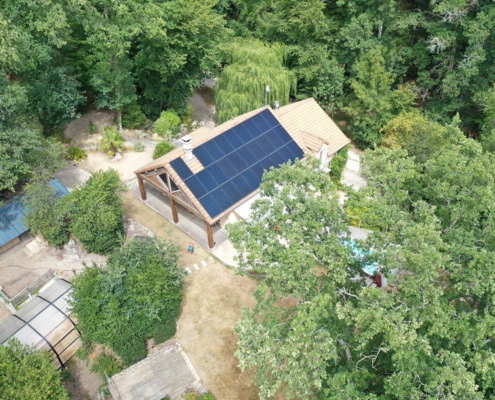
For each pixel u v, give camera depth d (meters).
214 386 27.45
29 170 33.09
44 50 37.56
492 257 19.58
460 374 17.73
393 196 23.91
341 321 21.84
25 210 34.25
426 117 43.84
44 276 31.98
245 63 45.66
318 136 40.41
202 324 30.50
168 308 28.30
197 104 57.22
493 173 23.31
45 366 23.05
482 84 45.62
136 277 27.69
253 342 20.41
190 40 45.59
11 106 31.20
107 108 49.97
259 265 22.00
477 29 41.72
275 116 39.31
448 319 19.22
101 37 37.84
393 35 51.84
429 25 46.62
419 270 18.39
